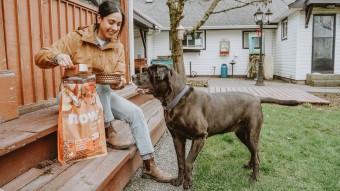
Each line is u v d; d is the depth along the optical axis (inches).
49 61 86.4
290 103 126.9
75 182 78.2
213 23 661.9
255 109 121.3
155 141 154.7
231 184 115.0
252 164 129.9
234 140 166.9
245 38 657.0
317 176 122.6
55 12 133.4
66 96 85.5
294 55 518.6
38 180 78.6
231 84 495.5
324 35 503.8
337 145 162.4
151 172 113.4
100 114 94.1
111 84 97.6
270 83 520.1
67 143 85.5
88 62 97.9
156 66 101.6
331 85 468.4
